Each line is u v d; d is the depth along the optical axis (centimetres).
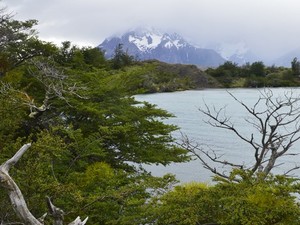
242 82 14850
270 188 754
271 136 1130
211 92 11925
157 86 12075
